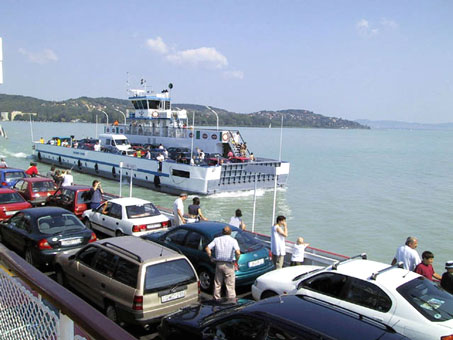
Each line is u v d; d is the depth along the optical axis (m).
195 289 7.50
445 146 132.25
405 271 6.61
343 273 6.67
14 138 103.88
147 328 7.29
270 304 4.82
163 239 10.34
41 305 2.68
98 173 41.50
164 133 42.56
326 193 34.94
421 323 5.61
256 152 85.62
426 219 25.39
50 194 17.38
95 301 7.77
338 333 4.04
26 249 10.44
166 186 33.50
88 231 10.75
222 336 4.83
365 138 198.62
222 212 26.83
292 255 10.08
